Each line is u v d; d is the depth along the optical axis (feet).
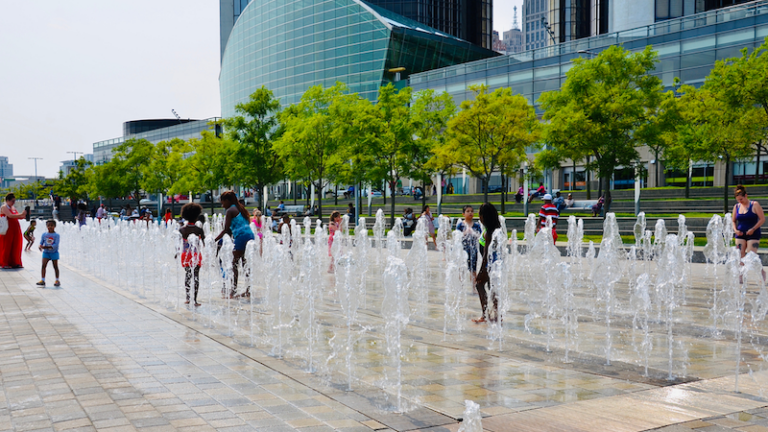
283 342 21.71
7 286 39.27
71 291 36.65
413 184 168.04
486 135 83.92
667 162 103.09
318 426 12.71
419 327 24.47
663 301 30.35
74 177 226.58
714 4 162.09
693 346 20.48
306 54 215.31
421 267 39.06
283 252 32.27
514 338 22.11
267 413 13.66
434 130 101.09
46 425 12.91
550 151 81.51
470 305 30.01
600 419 12.73
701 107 82.99
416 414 13.44
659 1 169.07
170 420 13.20
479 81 157.99
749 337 21.97
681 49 123.54
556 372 17.12
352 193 162.20
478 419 8.95
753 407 13.50
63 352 20.22
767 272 39.73
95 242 57.31
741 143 65.62
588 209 95.30
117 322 26.04
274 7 228.43
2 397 15.07
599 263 32.30
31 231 72.69
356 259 53.62
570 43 140.56
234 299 32.76
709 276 39.99
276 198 200.64
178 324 25.50
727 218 54.44
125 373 17.43
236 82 261.85
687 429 11.96
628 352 19.70
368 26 193.88
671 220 67.82
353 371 17.48
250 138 112.06
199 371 17.61
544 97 86.69
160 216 168.86
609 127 72.23
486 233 24.80
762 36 111.86
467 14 284.41
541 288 34.73
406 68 194.18
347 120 96.32
